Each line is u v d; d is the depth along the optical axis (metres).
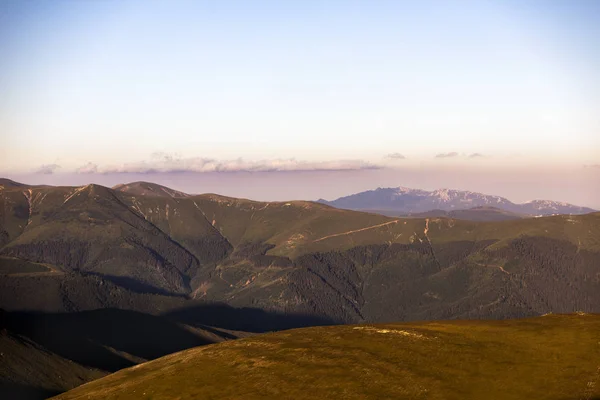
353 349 119.25
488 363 103.81
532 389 91.50
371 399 93.88
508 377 96.94
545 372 97.00
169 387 114.31
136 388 118.06
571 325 119.31
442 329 128.75
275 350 125.69
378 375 103.19
